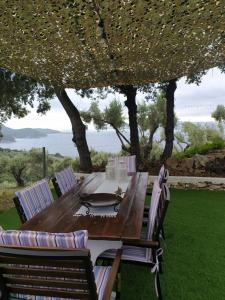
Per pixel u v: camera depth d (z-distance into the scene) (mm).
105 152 8602
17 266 1498
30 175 7152
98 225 2105
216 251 3090
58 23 3158
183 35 3719
